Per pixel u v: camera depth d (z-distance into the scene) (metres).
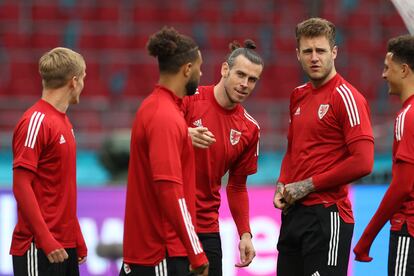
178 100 17.20
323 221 19.66
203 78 57.38
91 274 31.70
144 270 17.14
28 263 19.48
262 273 31.91
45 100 19.64
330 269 19.69
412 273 19.00
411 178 18.53
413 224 18.95
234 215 22.27
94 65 57.22
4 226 31.16
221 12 61.31
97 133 48.19
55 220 19.48
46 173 19.39
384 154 42.06
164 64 17.03
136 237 17.19
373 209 31.84
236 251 31.73
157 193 16.48
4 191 31.28
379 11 61.41
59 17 60.06
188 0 61.78
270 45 59.81
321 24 19.30
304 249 19.98
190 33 60.28
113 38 58.97
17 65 56.75
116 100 54.56
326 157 19.55
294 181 20.05
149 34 59.50
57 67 19.50
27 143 19.00
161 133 16.52
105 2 60.91
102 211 32.22
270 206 32.31
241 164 21.86
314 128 19.62
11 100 53.41
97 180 41.44
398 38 19.30
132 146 17.23
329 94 19.53
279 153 44.84
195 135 17.97
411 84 19.22
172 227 16.97
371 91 57.19
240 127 21.25
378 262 31.20
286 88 57.50
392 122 52.06
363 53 59.50
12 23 59.19
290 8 61.69
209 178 21.03
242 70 20.20
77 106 51.12
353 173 18.89
